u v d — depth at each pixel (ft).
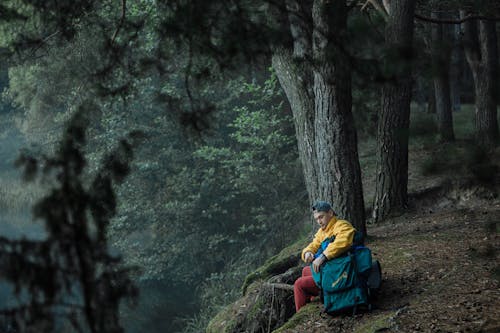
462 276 24.43
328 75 15.75
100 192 12.06
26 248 10.71
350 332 21.04
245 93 62.34
